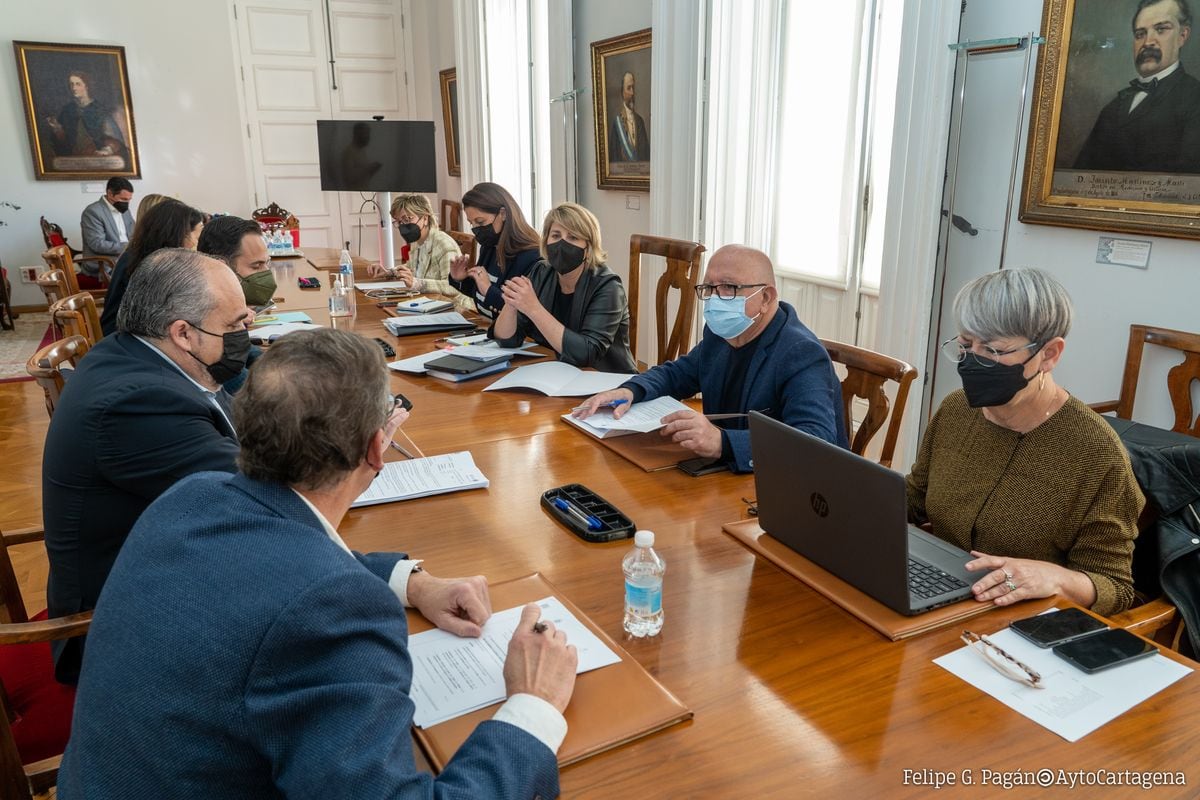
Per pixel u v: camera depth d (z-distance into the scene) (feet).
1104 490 4.58
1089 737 3.17
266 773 2.55
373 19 26.25
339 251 19.54
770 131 13.23
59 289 11.25
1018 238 9.05
